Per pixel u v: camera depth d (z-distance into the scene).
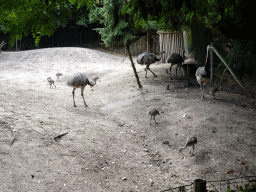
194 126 7.27
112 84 12.73
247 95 10.13
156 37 24.92
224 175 5.20
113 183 4.98
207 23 10.80
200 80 9.01
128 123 7.95
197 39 14.38
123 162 5.75
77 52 22.92
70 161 5.49
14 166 5.00
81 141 6.34
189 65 13.95
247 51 12.22
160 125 7.62
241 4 3.83
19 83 12.80
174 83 11.87
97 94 11.36
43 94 10.51
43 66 18.94
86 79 9.16
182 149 6.35
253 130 6.82
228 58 12.43
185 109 8.35
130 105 9.33
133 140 6.89
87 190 4.68
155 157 6.10
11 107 7.67
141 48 25.72
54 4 2.34
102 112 8.97
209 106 8.49
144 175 5.34
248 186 4.29
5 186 4.44
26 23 2.28
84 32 32.25
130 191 4.77
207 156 5.93
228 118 7.55
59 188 4.63
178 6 2.70
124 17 23.14
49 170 5.09
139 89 11.09
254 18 8.36
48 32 2.42
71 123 7.24
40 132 6.34
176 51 18.11
